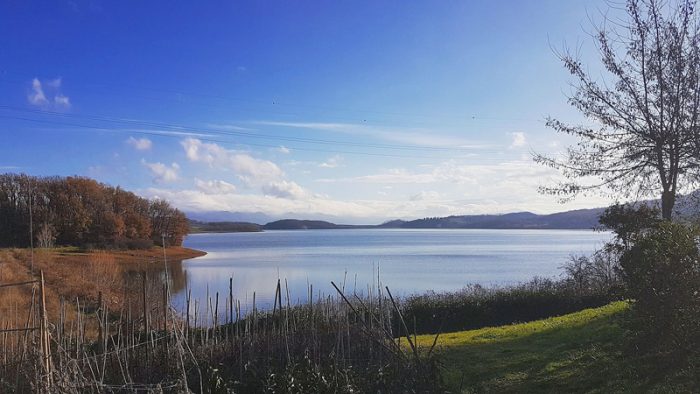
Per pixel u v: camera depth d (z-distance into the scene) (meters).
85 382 6.50
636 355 7.69
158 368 8.03
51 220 44.62
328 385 7.14
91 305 20.88
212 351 8.53
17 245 27.94
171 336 8.26
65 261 31.06
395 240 142.00
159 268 38.28
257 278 43.09
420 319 19.12
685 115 12.05
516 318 20.22
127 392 6.78
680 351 6.93
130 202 64.81
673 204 12.73
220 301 27.36
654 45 12.63
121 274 31.41
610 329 10.64
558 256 63.41
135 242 60.59
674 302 6.89
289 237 197.50
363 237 181.25
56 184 52.56
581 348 9.72
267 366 7.92
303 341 8.48
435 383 7.34
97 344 9.12
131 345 8.41
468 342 12.15
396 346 7.88
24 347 7.36
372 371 7.59
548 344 10.76
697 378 6.66
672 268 6.94
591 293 20.77
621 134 13.74
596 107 13.73
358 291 30.03
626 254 7.91
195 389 7.23
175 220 76.12
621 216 13.48
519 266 49.56
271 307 18.95
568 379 8.10
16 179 38.34
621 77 13.16
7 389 6.89
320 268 51.44
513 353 10.34
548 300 20.55
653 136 12.73
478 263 54.22
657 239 7.38
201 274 47.78
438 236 181.88
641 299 7.22
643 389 6.93
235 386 7.54
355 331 8.58
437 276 41.03
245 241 159.12
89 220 53.53
